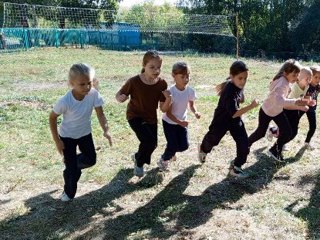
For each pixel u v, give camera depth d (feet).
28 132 22.02
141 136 14.49
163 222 12.44
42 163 17.43
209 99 30.37
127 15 131.34
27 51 82.94
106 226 12.28
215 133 15.11
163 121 15.56
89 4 127.24
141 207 13.41
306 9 101.04
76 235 11.84
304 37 100.07
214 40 111.55
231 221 12.39
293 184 15.03
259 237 11.53
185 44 116.26
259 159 17.39
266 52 100.42
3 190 14.88
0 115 25.25
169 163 17.07
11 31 92.89
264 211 12.96
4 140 20.56
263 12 109.70
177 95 15.21
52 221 12.64
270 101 16.07
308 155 17.85
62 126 13.23
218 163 17.06
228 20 110.32
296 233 11.73
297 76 15.75
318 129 21.97
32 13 106.52
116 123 23.88
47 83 42.91
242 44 107.34
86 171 16.34
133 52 91.71
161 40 117.08
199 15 111.75
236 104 14.24
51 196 14.35
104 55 78.69
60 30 101.40
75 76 12.06
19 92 36.52
